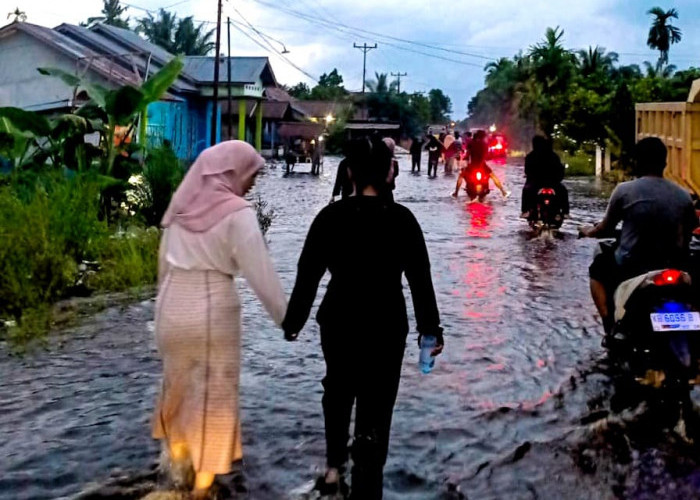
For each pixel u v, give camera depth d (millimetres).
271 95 57594
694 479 4492
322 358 6836
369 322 4105
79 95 23438
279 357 6855
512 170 39000
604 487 4406
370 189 4203
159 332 4156
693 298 5637
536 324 7941
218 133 41344
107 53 33844
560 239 13773
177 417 4207
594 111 33250
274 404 5680
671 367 5508
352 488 4207
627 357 6602
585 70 56125
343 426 4289
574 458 4777
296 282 4188
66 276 9086
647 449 4898
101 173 13094
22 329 7699
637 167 6230
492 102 79250
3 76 27297
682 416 5410
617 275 6254
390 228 4141
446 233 14578
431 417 5430
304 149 44094
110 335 7512
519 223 16125
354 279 4125
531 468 4645
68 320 8062
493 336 7484
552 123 42094
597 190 26125
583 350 7016
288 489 4359
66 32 34062
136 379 6227
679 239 6051
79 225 9992
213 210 4094
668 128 10242
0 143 13203
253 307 8875
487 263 11445
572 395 5867
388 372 4160
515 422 5352
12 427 5227
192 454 4160
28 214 9289
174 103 35094
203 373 4109
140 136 18078
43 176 12008
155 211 13016
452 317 8219
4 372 6398
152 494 4262
